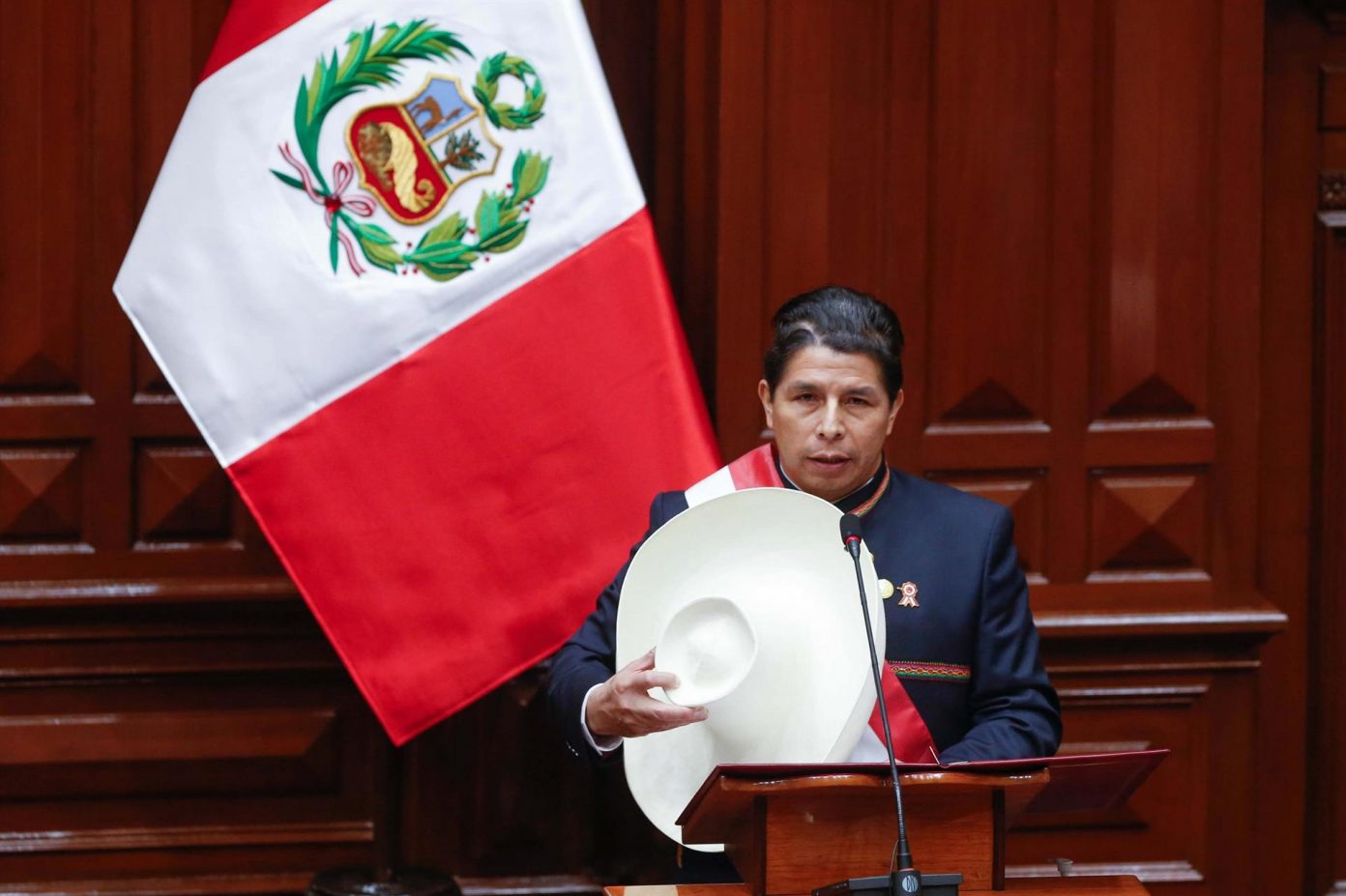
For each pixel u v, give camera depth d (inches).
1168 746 494.3
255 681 498.3
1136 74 487.5
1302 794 524.4
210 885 494.0
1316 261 524.7
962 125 486.0
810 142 480.7
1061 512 494.9
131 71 482.6
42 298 482.0
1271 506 528.4
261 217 403.9
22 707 488.1
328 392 405.1
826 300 312.0
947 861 257.9
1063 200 489.7
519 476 408.2
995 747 295.6
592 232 409.7
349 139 406.0
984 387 491.5
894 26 482.9
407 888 455.8
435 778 502.0
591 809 506.9
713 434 410.9
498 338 407.5
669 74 508.4
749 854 257.6
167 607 487.2
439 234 407.8
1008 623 318.7
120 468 487.5
